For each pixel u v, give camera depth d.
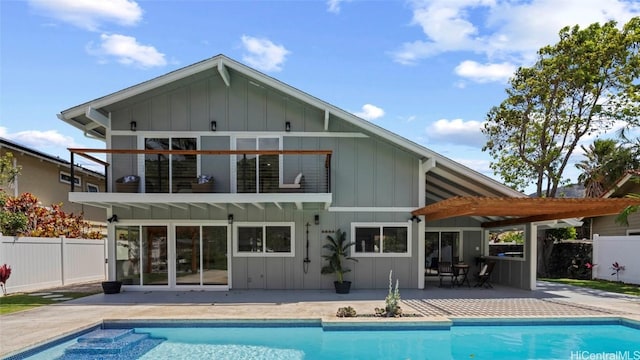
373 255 12.16
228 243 12.06
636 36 16.41
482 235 15.22
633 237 14.89
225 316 8.30
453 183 13.00
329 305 9.52
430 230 15.27
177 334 7.91
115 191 11.84
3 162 14.45
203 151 10.62
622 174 18.22
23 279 12.12
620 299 10.76
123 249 12.08
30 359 6.29
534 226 12.51
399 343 7.52
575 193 27.98
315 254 12.09
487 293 11.66
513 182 22.17
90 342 7.16
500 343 7.55
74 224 16.59
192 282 12.03
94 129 12.92
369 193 12.24
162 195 10.74
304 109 12.28
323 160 12.19
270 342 7.51
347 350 7.15
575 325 8.44
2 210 13.38
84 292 11.87
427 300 10.36
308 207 12.07
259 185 12.01
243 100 12.25
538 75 18.42
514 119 19.75
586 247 17.50
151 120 12.14
